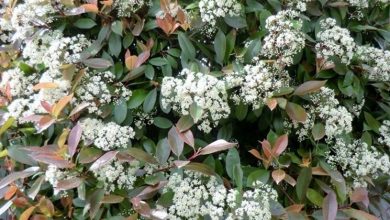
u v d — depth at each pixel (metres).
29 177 0.62
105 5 0.64
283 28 0.61
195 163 0.55
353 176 0.62
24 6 0.65
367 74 0.69
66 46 0.62
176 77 0.65
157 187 0.54
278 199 0.61
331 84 0.67
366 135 0.65
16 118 0.61
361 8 0.74
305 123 0.62
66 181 0.53
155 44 0.66
